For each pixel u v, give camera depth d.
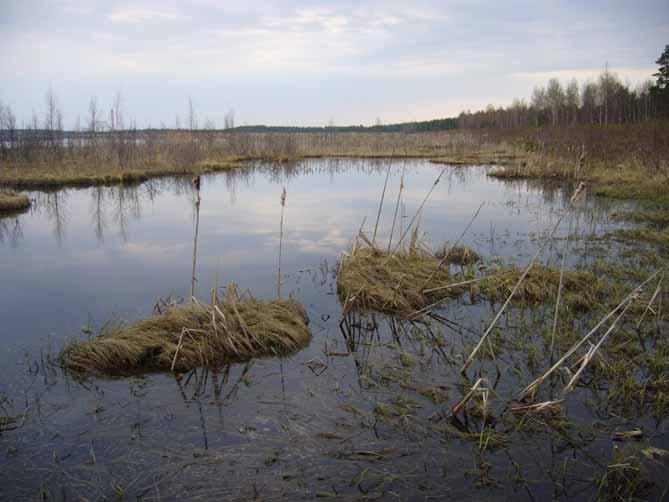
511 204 19.02
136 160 29.12
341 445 4.67
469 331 7.38
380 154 46.28
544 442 4.71
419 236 13.60
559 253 11.36
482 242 12.86
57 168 25.73
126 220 16.53
